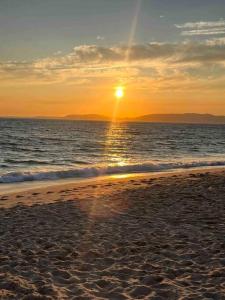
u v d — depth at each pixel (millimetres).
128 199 13734
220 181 18688
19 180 20703
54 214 11414
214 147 58062
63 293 5566
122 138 81438
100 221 10391
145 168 26875
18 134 88062
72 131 115438
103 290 5699
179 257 7133
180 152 47219
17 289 5711
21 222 10438
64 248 7906
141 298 5359
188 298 5258
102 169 24531
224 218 10406
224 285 5703
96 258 7254
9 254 7535
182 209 11766
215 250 7422
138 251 7590
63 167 29359
